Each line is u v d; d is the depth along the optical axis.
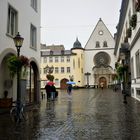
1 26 14.62
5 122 10.47
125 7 26.95
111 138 7.28
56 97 27.64
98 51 72.00
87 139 7.22
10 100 14.85
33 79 21.61
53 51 73.56
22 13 18.16
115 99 23.83
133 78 23.83
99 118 11.25
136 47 20.56
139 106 16.22
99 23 72.75
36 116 12.30
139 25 17.27
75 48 71.44
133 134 7.77
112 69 70.62
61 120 10.88
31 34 20.77
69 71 71.44
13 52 16.11
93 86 71.44
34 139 7.35
